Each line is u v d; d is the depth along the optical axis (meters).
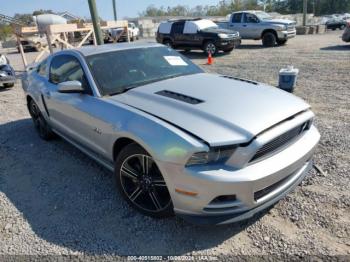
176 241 2.86
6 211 3.49
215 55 15.46
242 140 2.54
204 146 2.52
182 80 3.86
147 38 38.94
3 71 10.05
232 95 3.23
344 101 6.45
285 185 2.88
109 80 3.76
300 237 2.79
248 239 2.82
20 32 13.48
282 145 2.86
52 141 5.46
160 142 2.70
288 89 7.17
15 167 4.55
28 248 2.90
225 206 2.58
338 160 4.00
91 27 13.41
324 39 20.77
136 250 2.79
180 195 2.67
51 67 4.86
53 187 3.90
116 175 3.34
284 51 15.28
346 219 2.95
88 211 3.37
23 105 8.09
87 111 3.61
